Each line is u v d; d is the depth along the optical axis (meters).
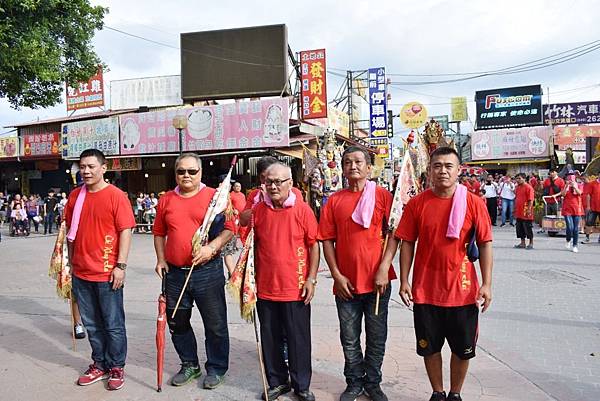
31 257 11.82
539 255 10.19
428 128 14.08
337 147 14.19
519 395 3.72
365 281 3.64
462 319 3.30
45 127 23.44
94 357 4.23
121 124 17.42
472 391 3.79
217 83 18.95
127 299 7.08
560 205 14.05
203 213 3.97
